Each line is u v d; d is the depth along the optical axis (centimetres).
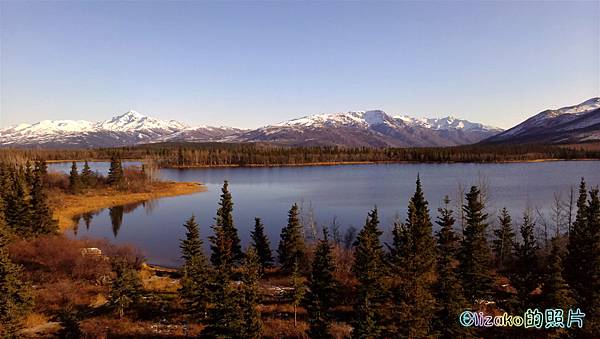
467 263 3716
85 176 13950
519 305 3303
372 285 2891
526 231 5206
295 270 3666
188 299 4078
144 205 11944
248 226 8794
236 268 5484
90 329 3391
